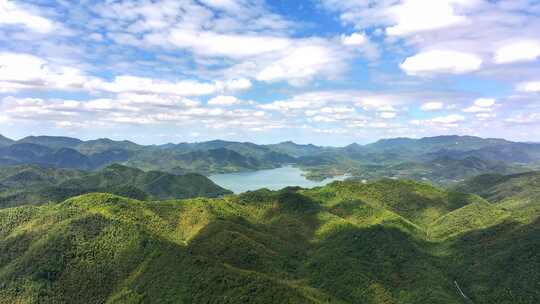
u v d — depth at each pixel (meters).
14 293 196.62
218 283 173.50
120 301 185.75
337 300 193.62
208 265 187.62
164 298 175.50
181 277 184.00
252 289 167.62
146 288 187.88
